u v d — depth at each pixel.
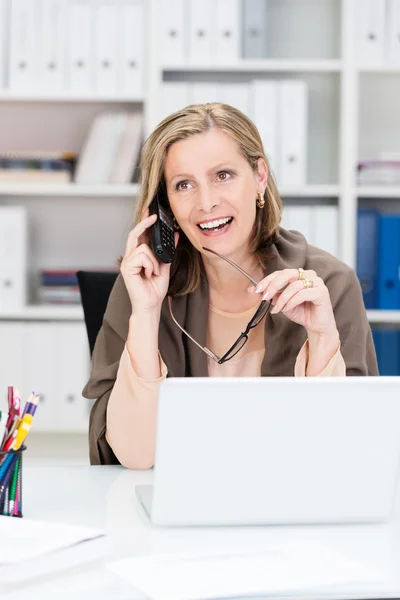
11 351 2.94
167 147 1.54
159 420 0.99
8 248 2.95
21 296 2.96
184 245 1.68
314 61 2.98
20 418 1.06
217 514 1.02
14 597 0.80
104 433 1.53
